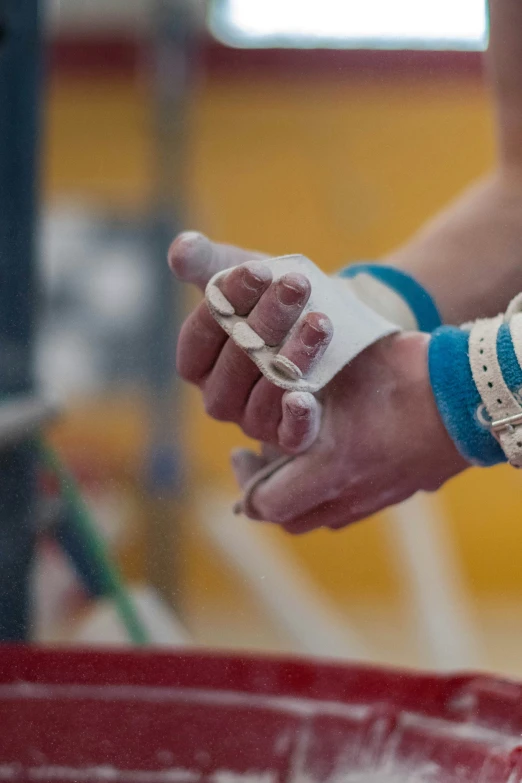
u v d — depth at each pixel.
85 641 1.60
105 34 4.21
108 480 2.37
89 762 1.31
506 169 1.42
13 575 1.54
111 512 2.21
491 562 4.27
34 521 1.57
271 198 4.18
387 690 1.38
